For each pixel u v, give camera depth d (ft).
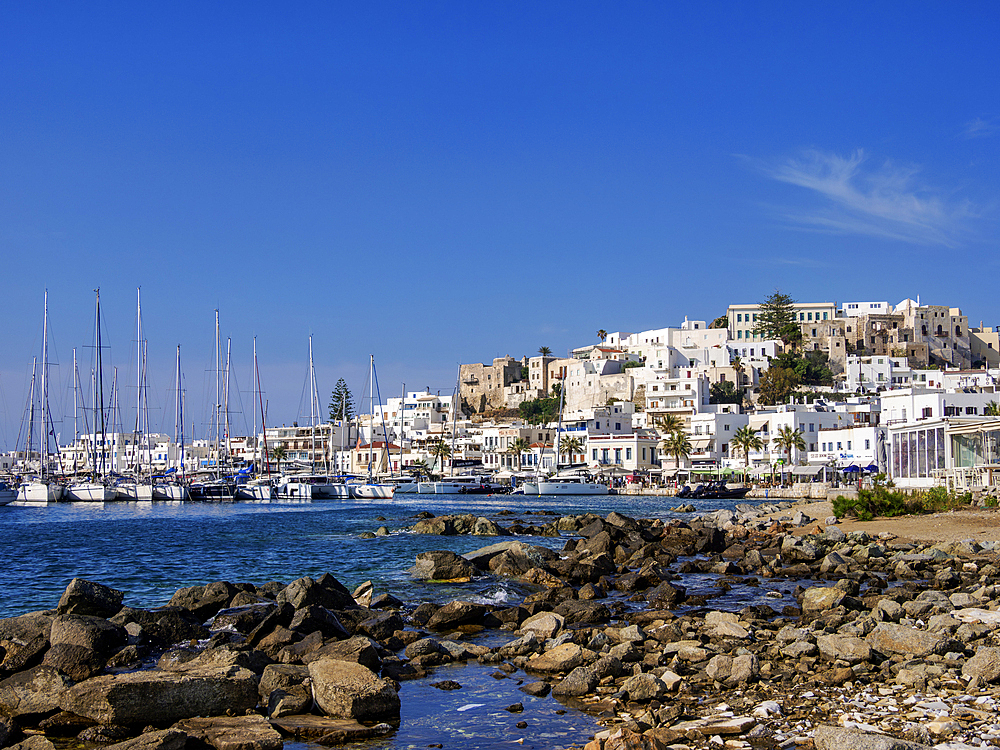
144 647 75.05
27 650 67.97
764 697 57.36
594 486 465.06
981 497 211.00
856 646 65.41
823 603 91.40
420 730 55.16
